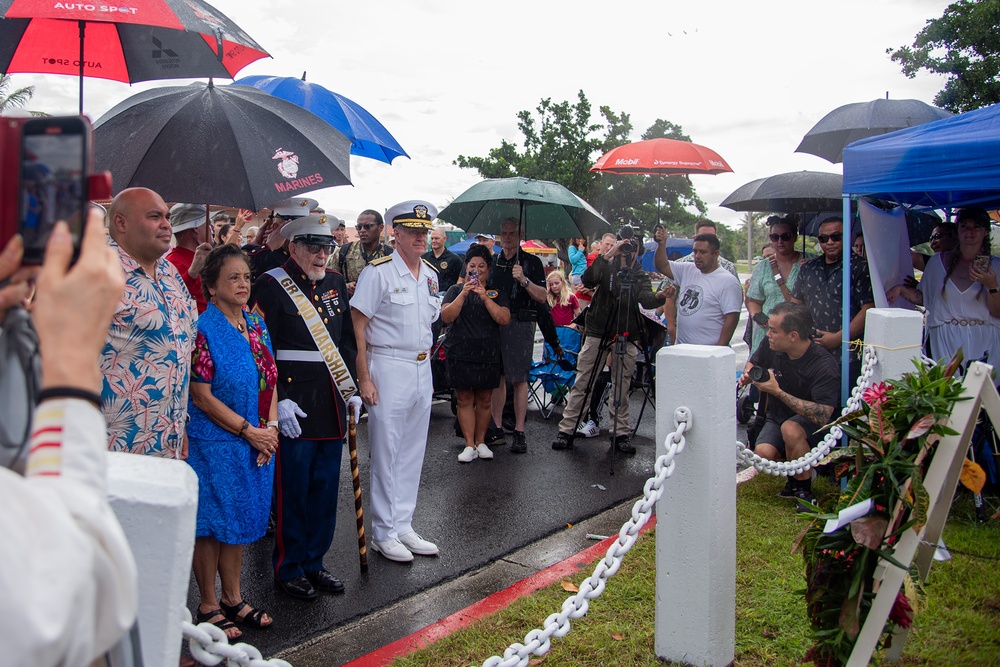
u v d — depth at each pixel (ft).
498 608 13.24
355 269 25.11
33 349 3.97
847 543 9.69
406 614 13.29
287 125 12.76
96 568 3.27
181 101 12.35
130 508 5.57
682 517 10.87
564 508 18.48
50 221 3.51
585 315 23.40
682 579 10.95
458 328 21.80
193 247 16.70
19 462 3.81
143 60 13.64
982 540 15.83
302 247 13.61
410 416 15.56
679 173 25.72
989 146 15.79
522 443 23.24
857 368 18.98
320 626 12.71
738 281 22.38
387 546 15.33
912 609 9.71
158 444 9.95
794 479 18.37
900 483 9.43
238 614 12.48
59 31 13.25
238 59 15.34
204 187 11.61
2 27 12.72
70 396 3.48
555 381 27.12
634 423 27.07
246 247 19.22
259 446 11.78
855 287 20.92
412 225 15.02
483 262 21.20
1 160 3.43
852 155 17.92
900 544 9.50
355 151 23.13
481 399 22.39
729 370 10.85
